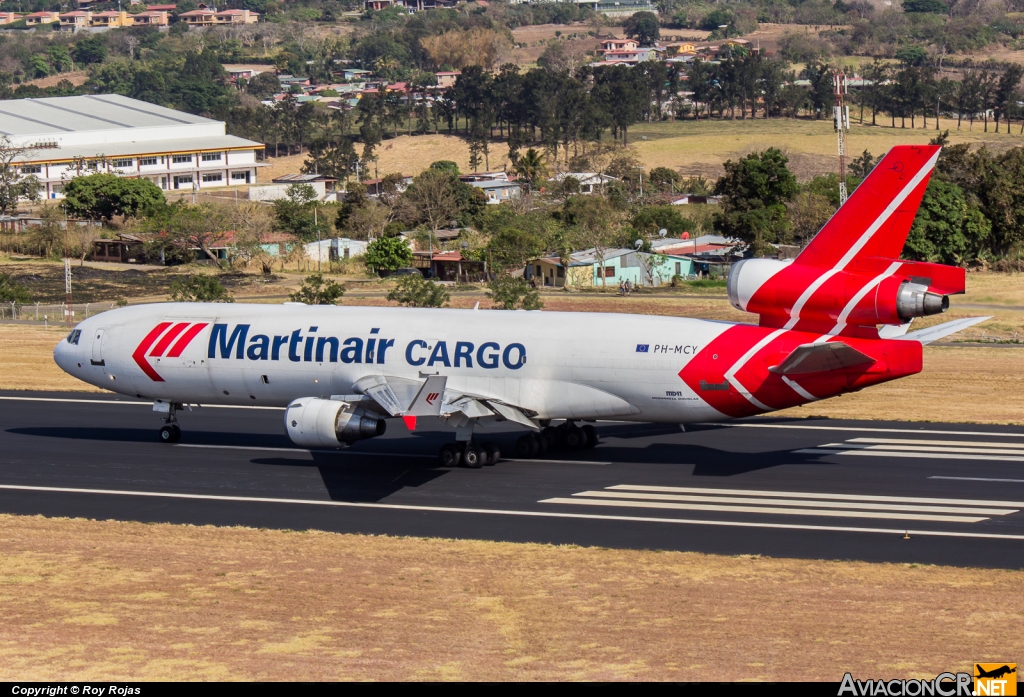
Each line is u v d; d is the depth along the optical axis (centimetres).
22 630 9606
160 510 14000
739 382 15412
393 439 18438
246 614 9981
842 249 14912
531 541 12544
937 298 14412
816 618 9806
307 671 8638
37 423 19888
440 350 16662
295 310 17812
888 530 12875
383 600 10356
